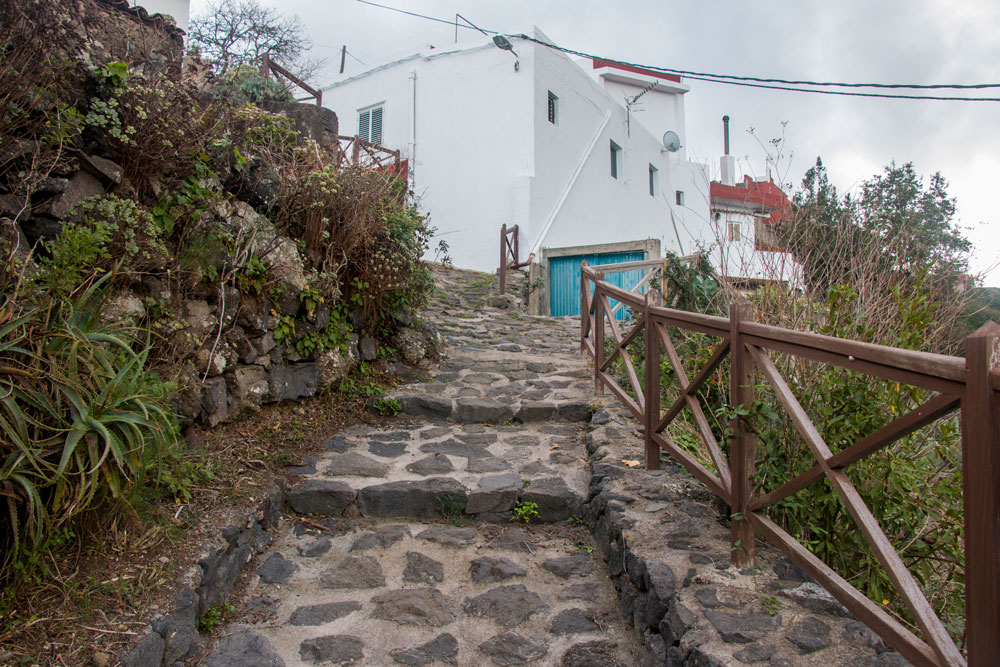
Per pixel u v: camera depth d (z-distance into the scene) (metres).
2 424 1.87
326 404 4.36
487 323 7.86
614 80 17.20
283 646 2.35
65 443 1.99
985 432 1.30
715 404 3.80
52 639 1.88
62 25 2.68
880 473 2.41
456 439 4.21
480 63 12.07
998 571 1.29
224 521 2.71
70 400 2.07
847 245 3.57
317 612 2.55
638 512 2.89
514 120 11.61
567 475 3.66
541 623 2.53
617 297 4.44
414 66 12.89
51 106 2.61
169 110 3.12
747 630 1.99
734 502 2.43
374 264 4.72
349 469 3.58
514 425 4.56
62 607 2.00
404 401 4.64
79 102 2.79
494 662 2.31
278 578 2.76
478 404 4.61
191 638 2.17
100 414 2.13
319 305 4.27
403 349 5.45
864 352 1.70
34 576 2.01
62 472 1.92
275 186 4.02
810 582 2.29
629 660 2.31
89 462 2.08
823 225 3.70
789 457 2.67
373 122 13.49
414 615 2.55
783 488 2.13
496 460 3.86
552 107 12.53
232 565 2.64
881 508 2.46
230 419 3.54
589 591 2.74
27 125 2.54
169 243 3.20
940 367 1.44
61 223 2.63
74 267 2.35
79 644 1.90
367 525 3.24
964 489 1.37
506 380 5.44
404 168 8.45
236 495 2.95
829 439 2.55
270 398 3.83
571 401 4.77
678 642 2.03
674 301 5.94
